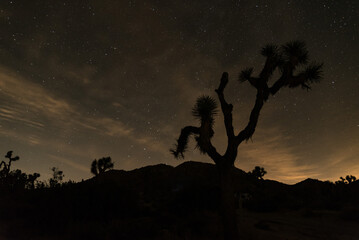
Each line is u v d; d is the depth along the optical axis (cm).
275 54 845
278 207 1723
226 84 788
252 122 728
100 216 880
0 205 836
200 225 809
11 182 1217
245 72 839
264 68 800
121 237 688
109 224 792
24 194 984
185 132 790
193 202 1175
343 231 934
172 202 1239
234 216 632
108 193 979
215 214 1042
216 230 777
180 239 711
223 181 664
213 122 754
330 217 1216
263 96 765
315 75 809
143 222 796
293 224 1053
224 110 753
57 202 831
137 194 1149
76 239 659
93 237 662
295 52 823
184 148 803
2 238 645
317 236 848
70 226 716
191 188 1265
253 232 828
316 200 1981
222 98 777
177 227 817
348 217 1131
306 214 1328
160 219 948
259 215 1423
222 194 652
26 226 746
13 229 698
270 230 909
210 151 699
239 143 705
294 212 1527
